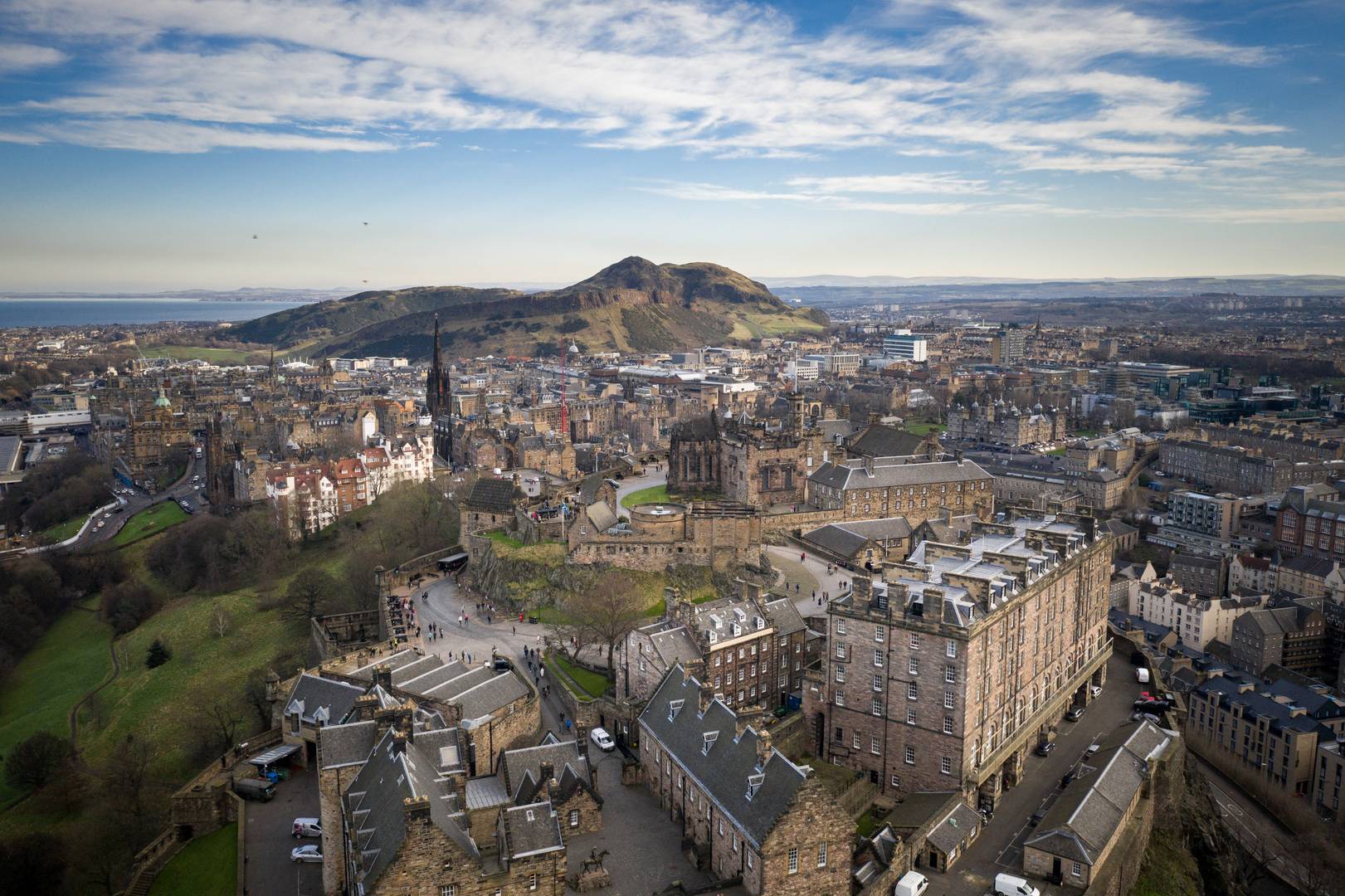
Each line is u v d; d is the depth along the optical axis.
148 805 171.75
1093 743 163.88
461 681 149.88
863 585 147.50
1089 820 127.00
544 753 132.50
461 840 102.50
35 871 153.25
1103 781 138.12
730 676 166.75
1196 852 157.38
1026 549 174.50
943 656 137.38
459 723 135.00
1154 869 142.12
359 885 99.69
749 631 170.12
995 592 145.75
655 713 145.38
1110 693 189.88
